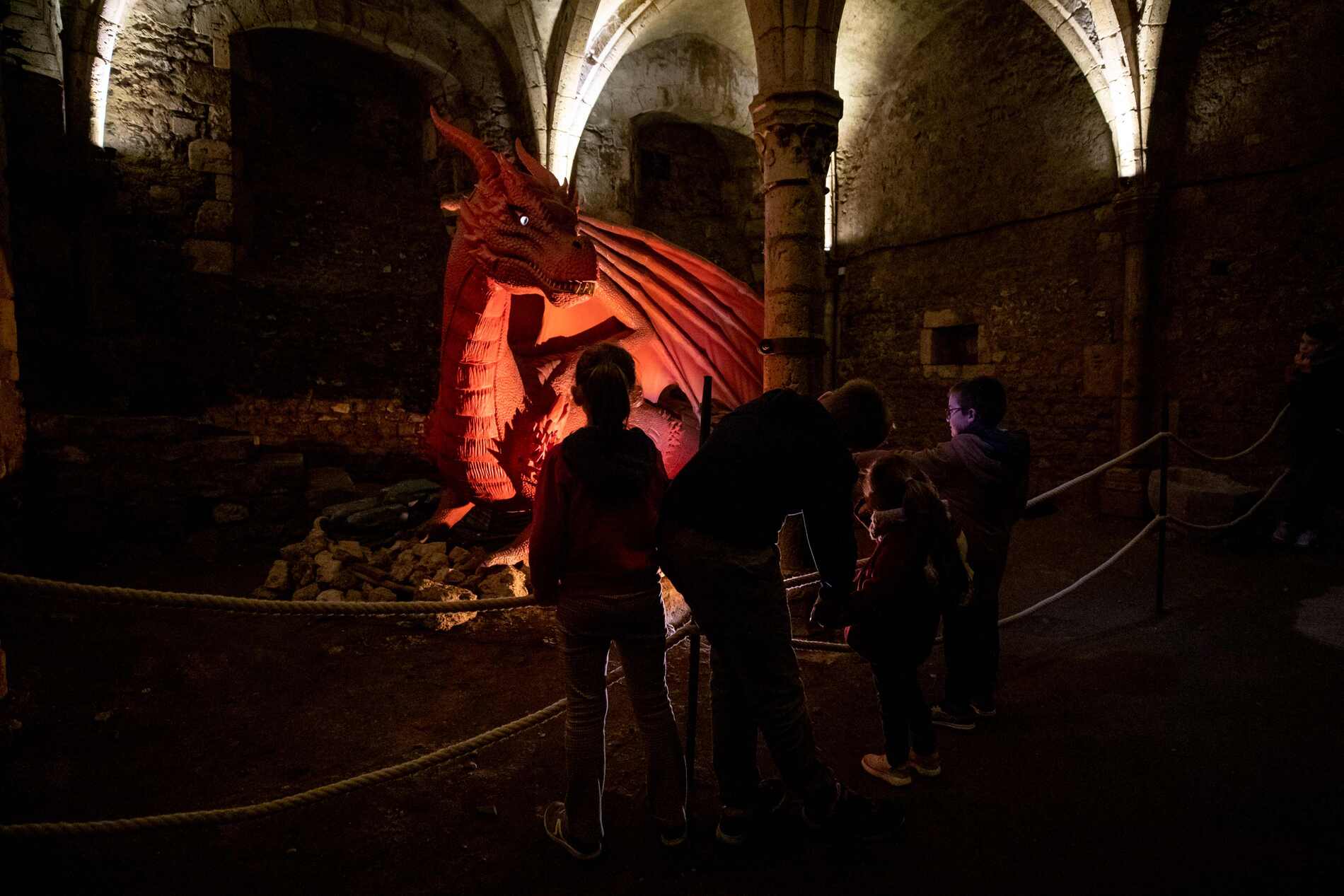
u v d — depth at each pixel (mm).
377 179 8508
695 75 9523
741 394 4906
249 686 3342
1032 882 2004
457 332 4168
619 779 2559
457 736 2879
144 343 7008
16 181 6230
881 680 2434
